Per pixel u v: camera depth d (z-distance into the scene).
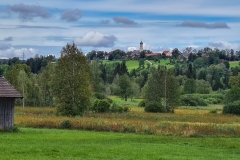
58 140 57.59
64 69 122.94
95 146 51.47
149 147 51.97
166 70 176.12
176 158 42.78
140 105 197.75
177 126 77.25
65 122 79.44
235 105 145.62
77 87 122.25
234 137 68.75
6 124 71.56
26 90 194.12
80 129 77.56
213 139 64.19
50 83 125.25
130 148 50.28
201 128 74.50
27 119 89.38
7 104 71.94
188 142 59.31
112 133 71.44
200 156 45.53
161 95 171.75
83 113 124.44
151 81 176.00
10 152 43.78
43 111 138.50
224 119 113.94
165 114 135.62
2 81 73.94
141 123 83.50
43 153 43.78
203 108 196.38
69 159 40.09
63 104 121.38
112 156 42.88
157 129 72.62
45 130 74.38
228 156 46.28
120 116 116.31
